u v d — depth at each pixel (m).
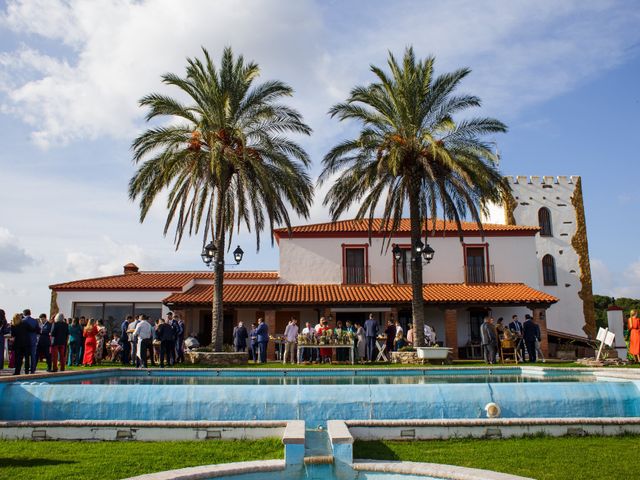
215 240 23.25
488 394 9.49
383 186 23.84
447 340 27.89
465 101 23.42
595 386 9.76
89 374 14.77
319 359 22.92
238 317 30.27
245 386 9.49
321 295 28.86
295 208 24.16
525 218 37.88
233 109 23.28
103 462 7.31
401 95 22.81
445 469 6.73
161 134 22.36
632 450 7.95
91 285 29.33
